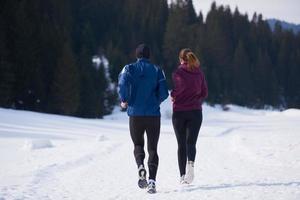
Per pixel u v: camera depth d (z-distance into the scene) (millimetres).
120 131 52812
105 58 172250
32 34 108375
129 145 24859
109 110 124062
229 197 8461
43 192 10109
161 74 9602
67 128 52375
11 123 53406
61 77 104062
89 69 124250
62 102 104000
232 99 181875
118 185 11078
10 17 107062
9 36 105812
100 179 12328
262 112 145875
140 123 9445
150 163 9500
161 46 194500
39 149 25500
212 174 12367
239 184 10016
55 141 32219
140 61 9625
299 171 12555
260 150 18359
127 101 9430
